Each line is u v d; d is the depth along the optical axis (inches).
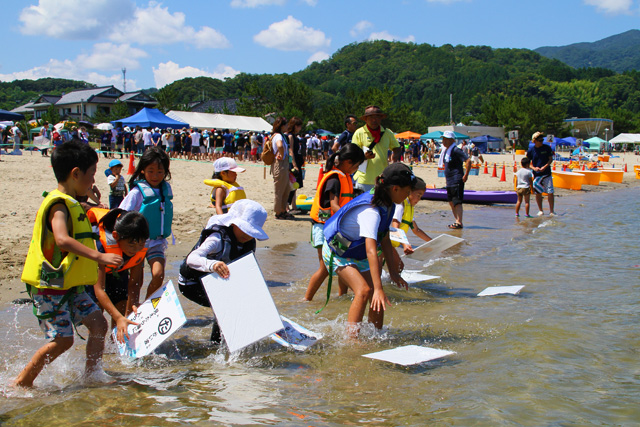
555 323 203.0
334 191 229.8
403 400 137.1
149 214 196.4
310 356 171.8
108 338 186.2
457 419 125.8
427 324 204.5
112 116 2984.7
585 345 178.1
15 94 6929.1
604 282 273.1
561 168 1365.7
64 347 143.5
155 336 160.6
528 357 167.2
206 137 1285.7
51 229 138.8
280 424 123.6
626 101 6692.9
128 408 132.3
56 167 141.5
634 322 203.3
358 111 2824.8
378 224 180.4
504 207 627.8
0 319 203.3
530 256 342.0
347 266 190.2
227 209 267.4
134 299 193.6
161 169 200.1
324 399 138.1
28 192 551.5
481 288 263.6
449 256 339.9
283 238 390.6
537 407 132.1
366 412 130.2
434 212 566.3
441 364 163.2
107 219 173.6
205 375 155.9
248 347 180.2
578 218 531.8
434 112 7308.1
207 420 125.6
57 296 141.8
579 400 136.3
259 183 745.6
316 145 1397.6
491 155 2524.6
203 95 5590.6
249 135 1358.3
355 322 186.5
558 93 6289.4
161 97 3117.6
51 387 145.7
